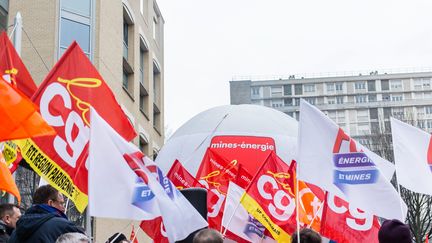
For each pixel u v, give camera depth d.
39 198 5.64
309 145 7.77
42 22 19.56
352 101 116.94
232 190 10.58
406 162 8.78
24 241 5.31
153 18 32.19
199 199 8.09
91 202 5.50
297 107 116.88
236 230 10.39
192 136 18.97
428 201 29.00
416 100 114.62
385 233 5.04
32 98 7.02
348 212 8.62
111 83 21.55
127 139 7.37
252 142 18.09
